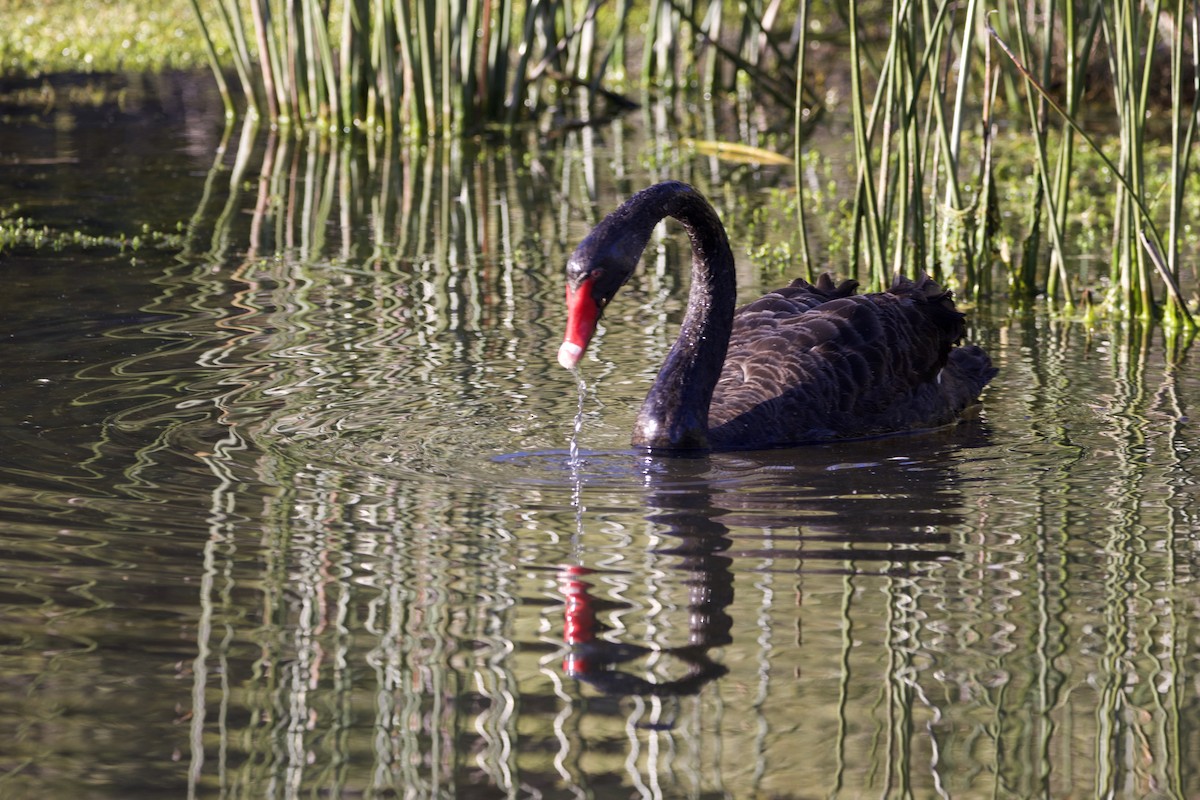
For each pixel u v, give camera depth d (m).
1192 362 13.95
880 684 7.52
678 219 11.28
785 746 6.96
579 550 9.16
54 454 10.68
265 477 10.34
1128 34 14.99
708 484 10.51
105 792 6.48
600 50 37.22
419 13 26.56
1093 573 8.88
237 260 17.80
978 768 6.82
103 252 18.00
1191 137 15.27
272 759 6.75
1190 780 6.76
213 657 7.68
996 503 10.13
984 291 16.89
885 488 10.47
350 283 16.67
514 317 15.19
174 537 9.21
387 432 11.43
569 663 7.69
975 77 30.48
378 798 6.45
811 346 12.23
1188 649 7.91
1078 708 7.34
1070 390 13.09
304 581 8.61
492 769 6.70
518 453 11.09
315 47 27.58
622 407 12.27
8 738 6.88
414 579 8.67
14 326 14.38
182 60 34.34
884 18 32.22
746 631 8.07
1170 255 15.65
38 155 24.47
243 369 13.02
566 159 25.50
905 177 15.63
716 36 32.75
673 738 6.98
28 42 35.38
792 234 19.69
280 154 25.38
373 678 7.50
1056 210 15.72
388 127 27.56
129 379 12.63
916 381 12.30
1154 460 11.05
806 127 28.98
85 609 8.16
